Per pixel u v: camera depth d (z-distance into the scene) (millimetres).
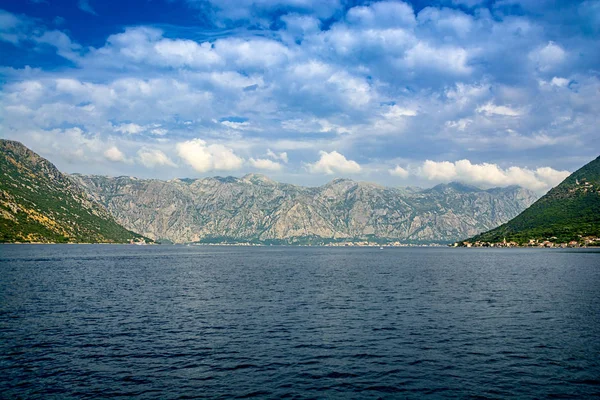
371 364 39719
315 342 47469
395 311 66875
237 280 117938
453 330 53406
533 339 48969
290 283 109875
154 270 154625
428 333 51844
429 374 37094
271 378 35969
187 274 138250
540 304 73625
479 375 36812
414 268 171500
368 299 80000
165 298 80812
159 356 41875
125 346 45375
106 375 36406
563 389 33719
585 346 45875
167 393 32594
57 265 163625
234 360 40750
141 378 35750
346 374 37000
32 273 127188
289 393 32750
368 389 33594
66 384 34250
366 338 49312
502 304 73688
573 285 102938
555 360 40969
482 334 51281
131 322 57781
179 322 57938
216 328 54250
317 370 38000
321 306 71688
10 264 161250
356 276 132125
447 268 169250
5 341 46844
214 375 36594
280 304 73938
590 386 34344
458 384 34719
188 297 82375
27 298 78312
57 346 45125
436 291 92125
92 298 79688
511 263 195000
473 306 71562
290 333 51719
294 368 38562
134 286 100625
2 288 90938
